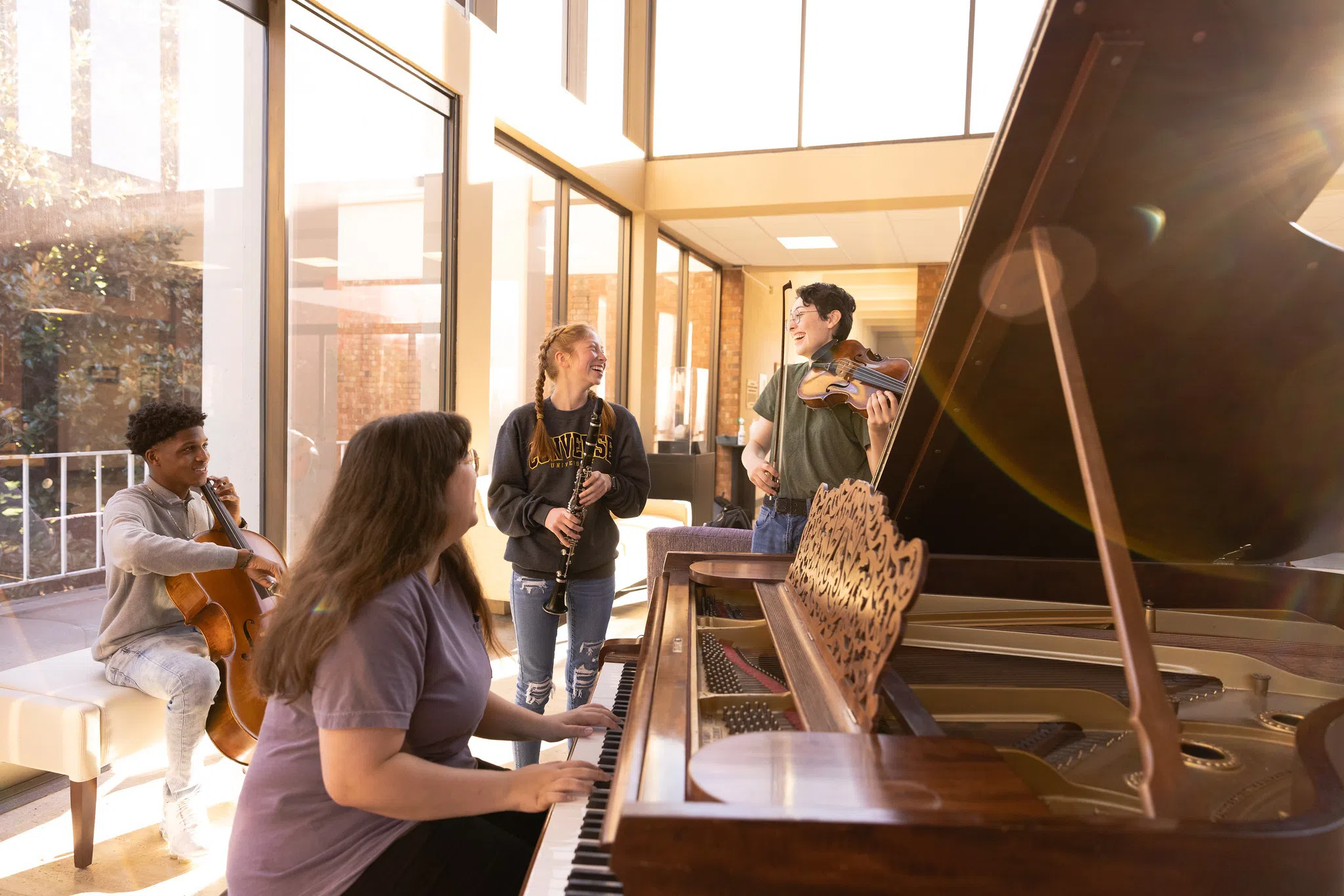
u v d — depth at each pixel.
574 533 2.50
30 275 2.84
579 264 7.18
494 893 1.33
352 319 4.22
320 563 1.29
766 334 12.93
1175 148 1.00
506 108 5.52
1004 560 2.08
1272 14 0.85
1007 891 0.72
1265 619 2.03
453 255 5.00
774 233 9.34
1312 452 1.62
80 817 2.31
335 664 1.23
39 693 2.39
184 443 2.64
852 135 7.70
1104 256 1.16
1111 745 1.23
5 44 2.72
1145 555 2.14
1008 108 0.95
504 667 4.17
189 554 2.42
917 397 1.44
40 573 2.91
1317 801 0.84
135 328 3.19
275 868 1.31
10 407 2.80
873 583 1.12
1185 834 0.73
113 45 3.05
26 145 2.80
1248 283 1.22
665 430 9.70
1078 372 1.08
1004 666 1.63
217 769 3.02
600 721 1.57
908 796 0.78
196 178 3.39
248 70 3.58
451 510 1.40
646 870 0.73
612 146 7.27
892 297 14.74
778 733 0.94
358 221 4.23
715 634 1.51
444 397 5.05
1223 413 1.51
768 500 2.97
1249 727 1.36
